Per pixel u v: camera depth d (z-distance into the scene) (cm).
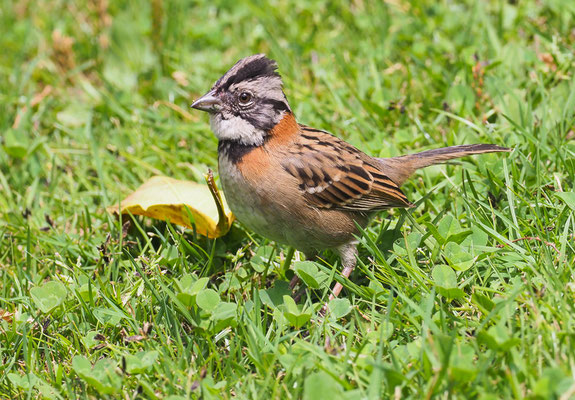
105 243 895
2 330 778
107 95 1241
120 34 1448
